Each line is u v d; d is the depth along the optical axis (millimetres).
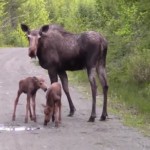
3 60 60750
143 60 32500
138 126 21969
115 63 37469
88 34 23516
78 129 21047
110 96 30109
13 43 129250
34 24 143875
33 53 22844
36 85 22078
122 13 44438
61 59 23766
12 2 137125
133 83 32156
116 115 24562
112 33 44938
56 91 21328
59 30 24016
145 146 18219
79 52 23578
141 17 38750
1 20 131375
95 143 18500
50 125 21734
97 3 55594
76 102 28422
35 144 18203
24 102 27703
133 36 39875
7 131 20406
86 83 37594
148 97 28562
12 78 40219
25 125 21625
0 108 25734
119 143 18594
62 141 18734
